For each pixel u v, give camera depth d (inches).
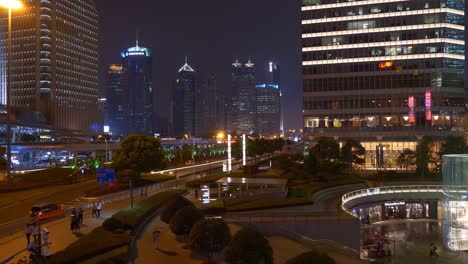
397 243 2837.1
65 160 7770.7
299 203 2723.9
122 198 3068.4
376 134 5964.6
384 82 5954.7
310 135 6205.7
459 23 5905.5
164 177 4392.2
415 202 3545.8
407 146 5831.7
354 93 6058.1
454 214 2810.0
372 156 5964.6
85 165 5629.9
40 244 1523.1
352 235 2285.9
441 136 5723.4
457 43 5880.9
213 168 5915.4
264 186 3292.3
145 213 2224.4
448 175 2856.8
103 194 3201.3
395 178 4471.0
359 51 6048.2
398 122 5885.8
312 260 1050.7
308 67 6245.1
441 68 5782.5
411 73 5861.2
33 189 3501.5
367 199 3376.0
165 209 2038.6
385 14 5959.6
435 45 5802.2
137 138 3870.6
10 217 2351.1
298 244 1969.7
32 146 7637.8
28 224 1695.4
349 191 3656.5
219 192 3021.7
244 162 5502.0
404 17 5895.7
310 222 2263.8
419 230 3179.1
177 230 1772.9
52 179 3917.3
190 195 3257.9
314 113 6205.7
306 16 6269.7
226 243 1502.2
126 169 3708.2
